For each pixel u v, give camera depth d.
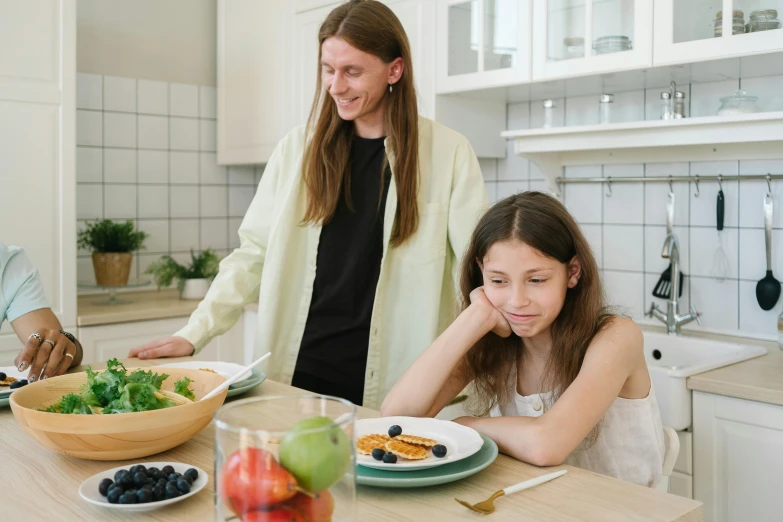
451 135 1.76
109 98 3.16
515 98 2.62
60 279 2.67
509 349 1.36
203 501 0.86
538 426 1.02
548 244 1.15
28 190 2.60
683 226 2.32
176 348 1.65
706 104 2.24
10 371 1.44
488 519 0.81
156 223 3.33
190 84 3.41
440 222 1.71
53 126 2.64
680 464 1.81
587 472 0.96
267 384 1.42
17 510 0.84
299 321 1.73
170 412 0.98
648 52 2.00
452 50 2.46
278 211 1.76
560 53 2.19
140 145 3.26
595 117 2.49
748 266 2.19
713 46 1.88
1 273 1.72
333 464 0.63
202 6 3.44
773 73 2.09
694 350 2.19
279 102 3.08
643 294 2.42
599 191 2.51
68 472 0.96
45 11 2.60
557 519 0.80
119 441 0.96
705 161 2.25
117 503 0.83
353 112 1.60
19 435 1.12
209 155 3.49
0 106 2.53
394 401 1.22
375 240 1.69
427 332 1.70
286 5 3.01
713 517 1.76
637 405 1.25
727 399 1.72
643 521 0.80
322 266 1.71
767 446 1.66
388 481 0.86
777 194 2.12
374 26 1.54
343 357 1.69
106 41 3.15
